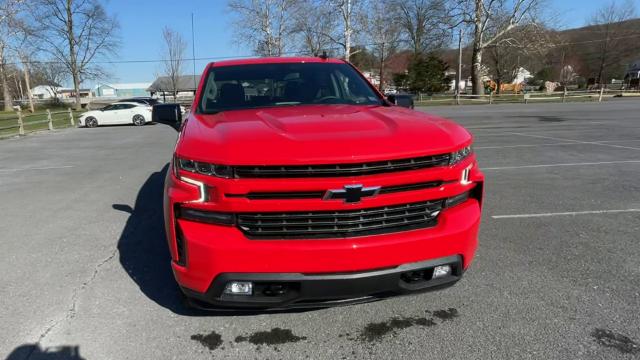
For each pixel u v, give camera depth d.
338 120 2.71
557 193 6.05
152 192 6.64
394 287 2.44
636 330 2.69
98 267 3.81
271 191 2.27
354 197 2.29
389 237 2.37
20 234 4.74
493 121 17.66
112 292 3.33
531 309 2.97
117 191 6.78
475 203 2.68
